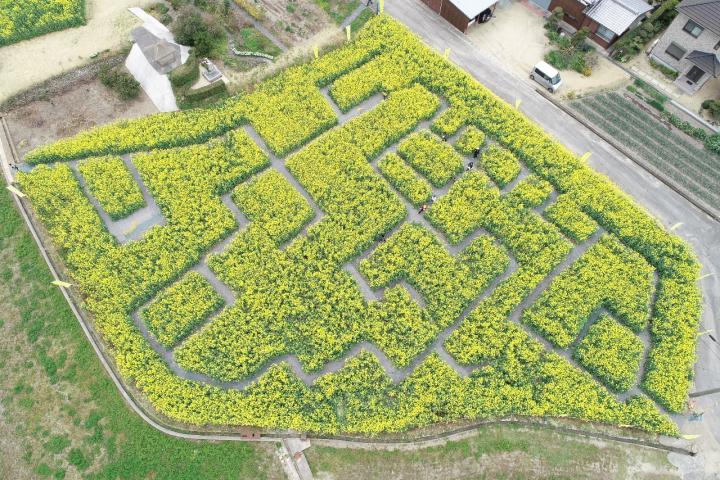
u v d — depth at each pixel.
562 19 47.12
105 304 33.41
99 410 31.58
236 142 39.72
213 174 37.84
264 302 33.62
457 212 36.88
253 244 35.41
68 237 35.53
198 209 36.72
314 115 41.03
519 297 34.09
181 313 33.19
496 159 39.31
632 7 44.28
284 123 40.41
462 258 35.53
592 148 41.12
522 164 40.16
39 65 43.31
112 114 41.19
